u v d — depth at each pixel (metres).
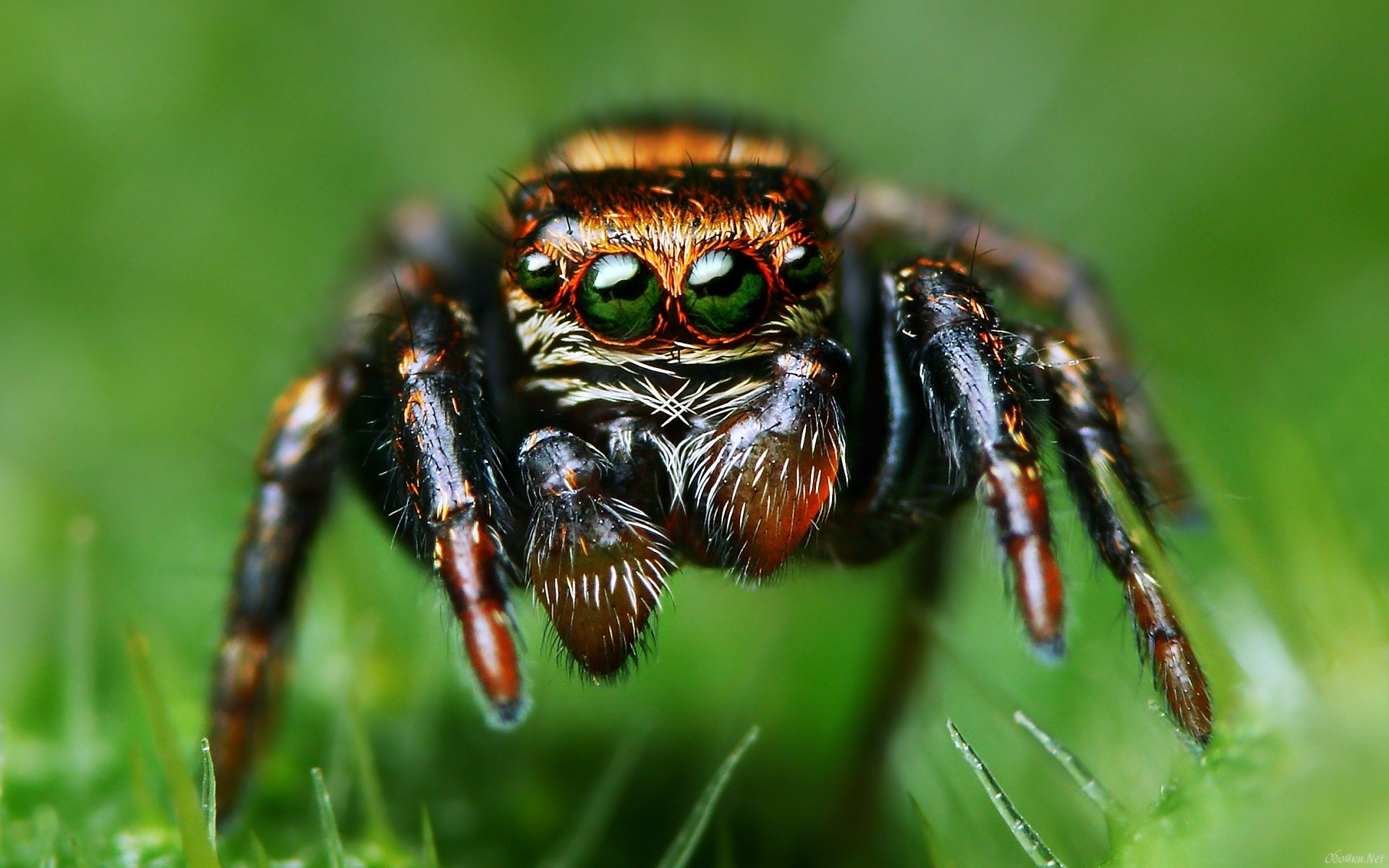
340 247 0.05
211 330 0.05
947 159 0.05
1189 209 0.05
